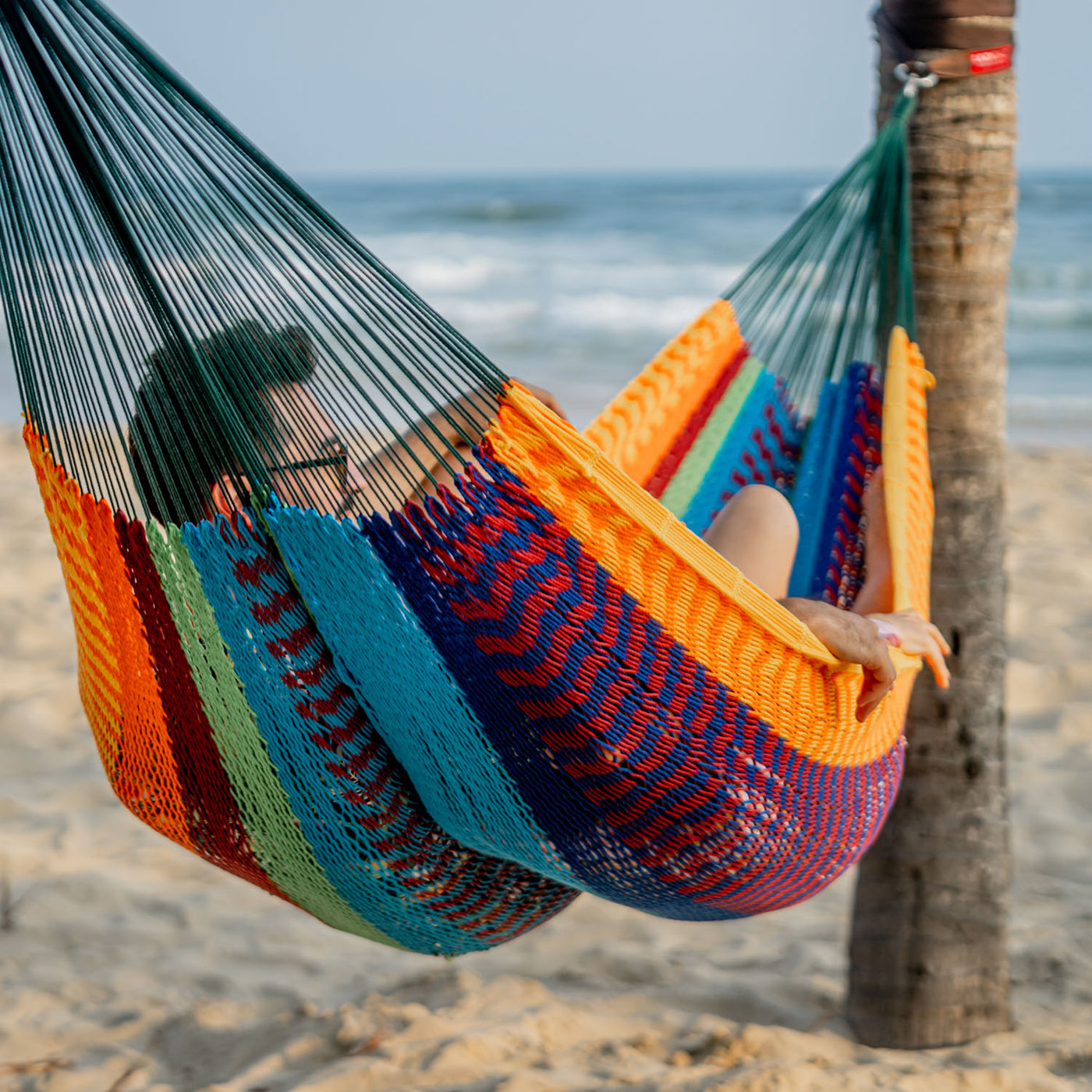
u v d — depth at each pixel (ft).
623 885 5.81
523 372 46.62
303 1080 7.98
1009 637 15.72
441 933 6.41
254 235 4.75
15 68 4.75
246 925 10.30
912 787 8.18
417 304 4.74
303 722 5.49
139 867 11.27
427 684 5.22
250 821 5.94
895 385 7.26
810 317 8.26
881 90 7.61
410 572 4.93
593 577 4.95
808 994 9.00
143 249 4.82
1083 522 21.93
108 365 5.07
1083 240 80.33
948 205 7.52
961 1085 7.66
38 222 4.91
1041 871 10.70
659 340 54.08
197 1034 8.75
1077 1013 8.57
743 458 8.55
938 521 7.95
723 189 179.93
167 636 5.53
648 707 5.14
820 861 5.87
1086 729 13.26
